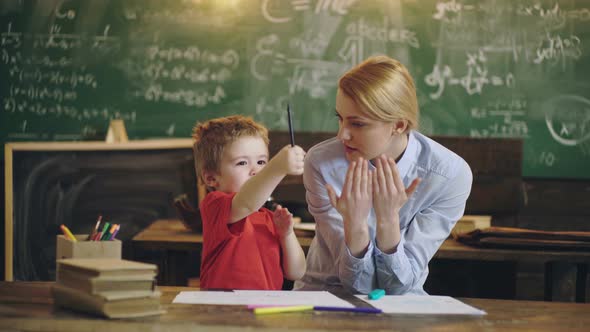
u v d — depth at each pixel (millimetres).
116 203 3855
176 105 3959
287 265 1556
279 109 3953
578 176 3936
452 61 3932
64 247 1348
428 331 1137
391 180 1451
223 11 3934
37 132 3961
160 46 3949
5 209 3855
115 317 1160
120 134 3834
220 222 1480
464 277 2938
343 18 3934
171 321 1154
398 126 1561
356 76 1508
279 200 3328
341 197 1470
